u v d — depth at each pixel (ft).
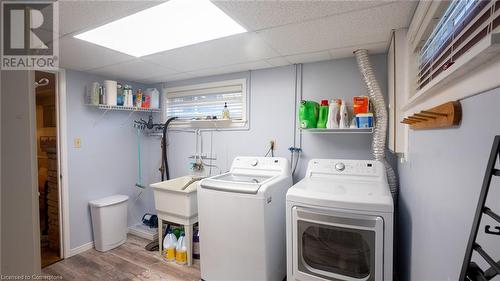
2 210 1.37
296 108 8.89
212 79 10.49
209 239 7.16
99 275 7.94
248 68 9.37
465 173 2.61
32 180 1.49
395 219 7.20
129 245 10.03
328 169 7.50
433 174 3.64
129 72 9.84
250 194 6.49
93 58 7.92
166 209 8.83
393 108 6.11
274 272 6.89
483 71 2.20
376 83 7.11
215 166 10.60
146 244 10.10
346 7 4.81
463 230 2.65
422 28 4.32
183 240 8.73
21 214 1.44
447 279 3.10
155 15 5.19
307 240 5.89
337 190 5.97
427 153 3.93
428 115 3.39
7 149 1.38
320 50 7.34
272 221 6.79
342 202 5.32
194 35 6.25
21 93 1.43
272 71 9.29
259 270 6.50
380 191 5.82
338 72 8.24
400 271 6.70
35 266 1.51
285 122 9.11
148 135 12.33
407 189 5.60
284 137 9.14
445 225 3.17
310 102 7.97
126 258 9.00
